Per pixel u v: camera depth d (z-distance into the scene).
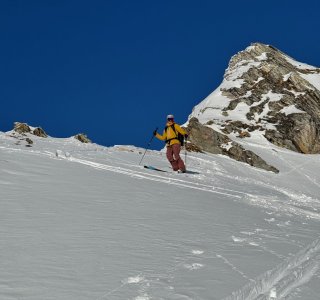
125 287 3.95
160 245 5.37
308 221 9.09
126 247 5.13
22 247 4.75
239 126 36.12
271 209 10.28
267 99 39.62
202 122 37.31
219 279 4.38
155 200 8.45
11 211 6.22
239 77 43.06
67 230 5.57
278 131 35.03
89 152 16.84
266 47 47.16
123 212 7.01
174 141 15.51
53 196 7.53
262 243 6.11
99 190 8.63
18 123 22.23
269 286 4.64
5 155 11.38
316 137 35.47
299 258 5.61
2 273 3.98
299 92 40.53
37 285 3.80
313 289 4.48
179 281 4.22
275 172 26.66
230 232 6.56
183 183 12.42
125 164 14.93
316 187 25.09
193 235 6.06
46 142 19.16
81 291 3.77
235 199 10.93
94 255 4.72
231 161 26.00
